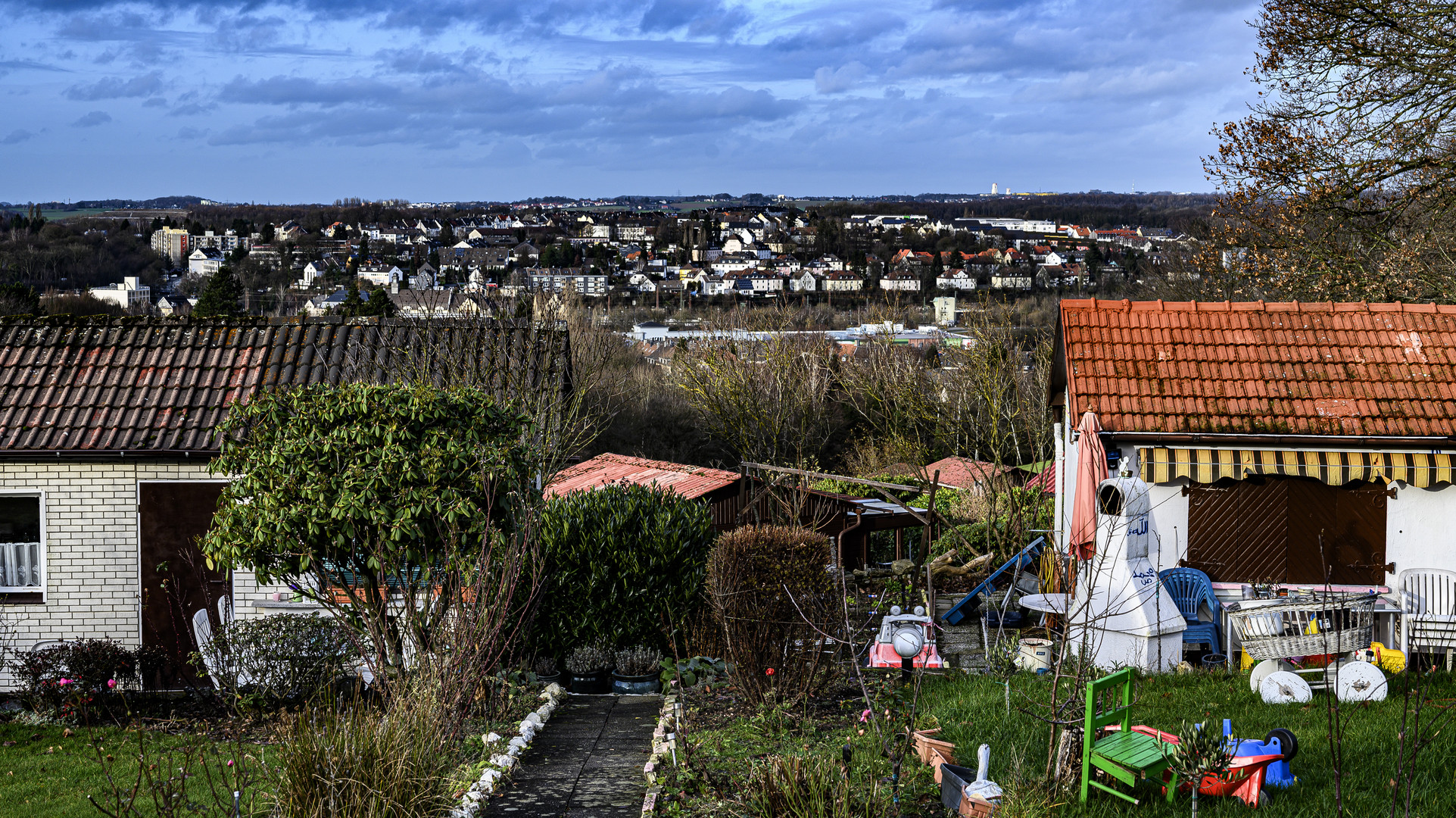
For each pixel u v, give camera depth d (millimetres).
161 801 9664
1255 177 22812
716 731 10781
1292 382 15258
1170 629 12930
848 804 7887
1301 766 9125
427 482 12070
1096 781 8492
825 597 11578
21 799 10539
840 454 43844
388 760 7797
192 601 15617
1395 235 22688
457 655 10477
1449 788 8477
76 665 13930
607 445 48000
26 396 16375
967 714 10898
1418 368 15352
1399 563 14414
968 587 20344
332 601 12844
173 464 15609
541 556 13789
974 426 31141
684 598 14727
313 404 12680
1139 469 14750
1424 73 20438
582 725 12250
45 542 15562
